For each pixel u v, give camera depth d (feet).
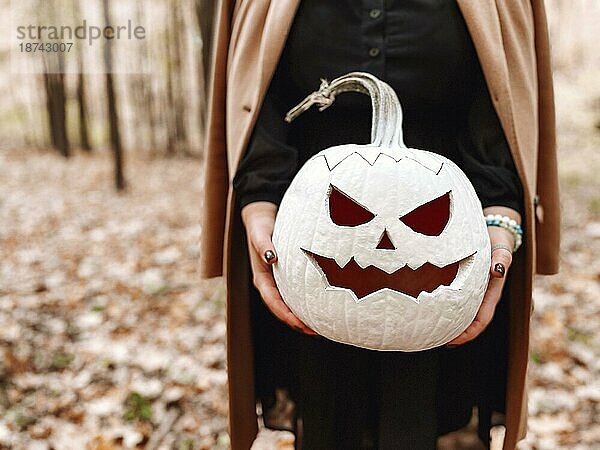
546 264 5.27
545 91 4.93
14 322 12.86
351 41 4.27
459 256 3.61
